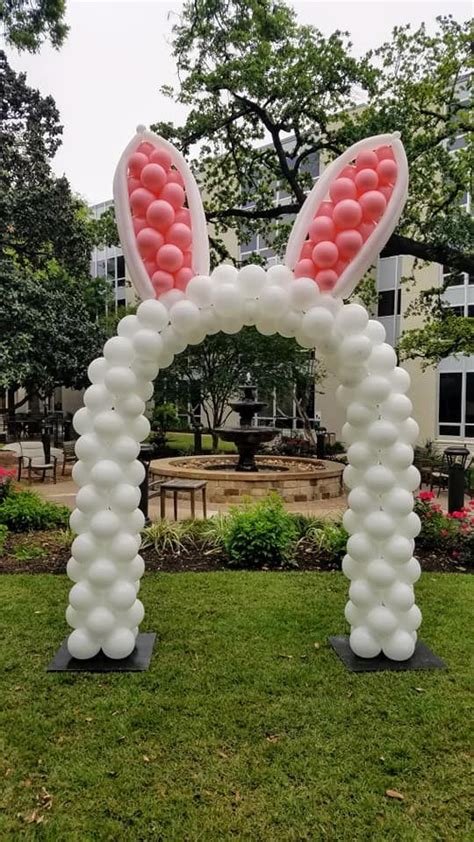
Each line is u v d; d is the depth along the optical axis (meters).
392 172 3.24
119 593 3.20
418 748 2.52
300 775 2.32
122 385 3.19
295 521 6.52
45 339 11.59
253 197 12.26
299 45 9.37
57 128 13.88
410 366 17.75
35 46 10.98
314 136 10.59
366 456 3.30
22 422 19.33
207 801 2.17
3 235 12.49
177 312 3.26
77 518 3.26
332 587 4.75
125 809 2.12
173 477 9.41
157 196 3.34
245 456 10.20
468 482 10.57
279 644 3.63
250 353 14.97
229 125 10.80
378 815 2.11
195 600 4.41
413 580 3.34
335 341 3.30
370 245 3.29
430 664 3.33
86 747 2.50
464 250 9.87
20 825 2.05
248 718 2.74
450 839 1.99
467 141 8.93
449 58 8.60
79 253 12.99
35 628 3.84
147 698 2.92
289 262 3.41
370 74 9.03
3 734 2.60
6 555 5.66
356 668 3.26
